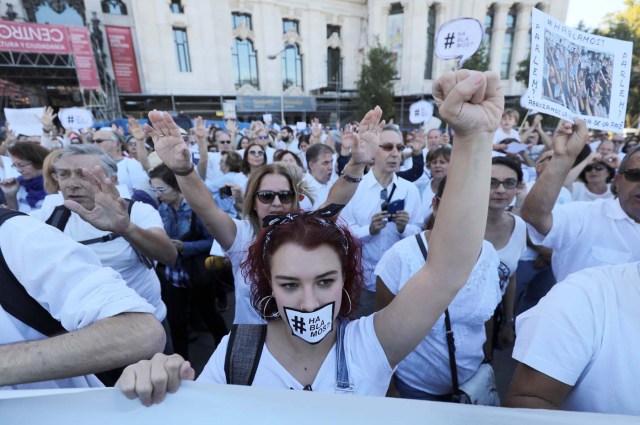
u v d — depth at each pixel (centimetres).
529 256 254
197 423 75
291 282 92
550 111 145
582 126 153
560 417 70
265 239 99
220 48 2767
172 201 260
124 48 2366
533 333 90
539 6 3147
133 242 160
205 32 2603
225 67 2806
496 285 153
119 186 242
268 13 2880
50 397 71
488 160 84
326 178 352
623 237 162
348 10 3250
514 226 201
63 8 2111
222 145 632
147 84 2467
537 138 759
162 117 156
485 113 80
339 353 99
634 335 79
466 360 150
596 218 170
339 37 3322
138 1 2344
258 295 105
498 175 186
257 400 77
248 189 196
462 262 90
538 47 139
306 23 3069
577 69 152
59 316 84
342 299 105
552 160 163
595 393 83
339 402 77
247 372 98
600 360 82
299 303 93
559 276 188
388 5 2992
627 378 79
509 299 209
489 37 3212
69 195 170
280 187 190
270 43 2936
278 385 97
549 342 86
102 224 146
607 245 166
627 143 795
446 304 95
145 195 271
